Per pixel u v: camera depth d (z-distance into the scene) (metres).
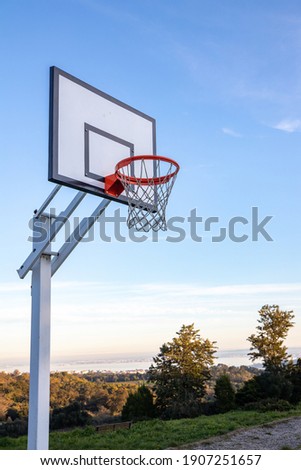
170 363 20.38
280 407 17.28
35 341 5.96
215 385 19.20
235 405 18.81
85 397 24.61
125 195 6.27
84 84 6.19
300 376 20.95
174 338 20.78
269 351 22.83
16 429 16.56
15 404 21.17
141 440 11.00
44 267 6.12
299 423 12.91
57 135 5.69
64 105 5.87
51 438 11.76
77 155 5.88
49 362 5.99
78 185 5.79
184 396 19.62
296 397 19.97
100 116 6.33
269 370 21.67
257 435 11.41
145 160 6.15
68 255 6.21
